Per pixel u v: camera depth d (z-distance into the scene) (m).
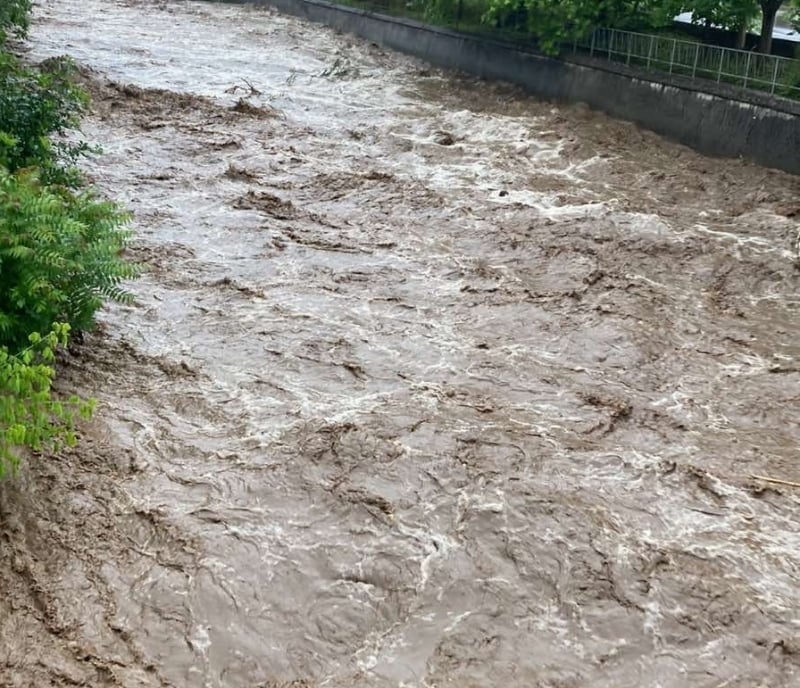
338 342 12.65
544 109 25.78
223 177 19.39
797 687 7.52
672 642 7.89
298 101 26.56
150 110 24.14
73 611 7.81
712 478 10.02
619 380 12.15
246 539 8.77
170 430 10.41
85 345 12.00
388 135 23.31
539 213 18.16
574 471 10.04
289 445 10.21
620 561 8.74
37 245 10.12
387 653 7.64
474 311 13.91
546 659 7.64
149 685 7.18
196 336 12.64
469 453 10.22
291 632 7.80
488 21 28.30
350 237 16.62
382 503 9.37
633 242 16.70
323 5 40.06
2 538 8.47
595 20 25.75
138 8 43.16
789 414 11.50
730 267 15.82
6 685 7.01
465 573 8.52
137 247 15.36
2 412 7.73
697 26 26.50
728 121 21.55
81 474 9.46
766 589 8.52
